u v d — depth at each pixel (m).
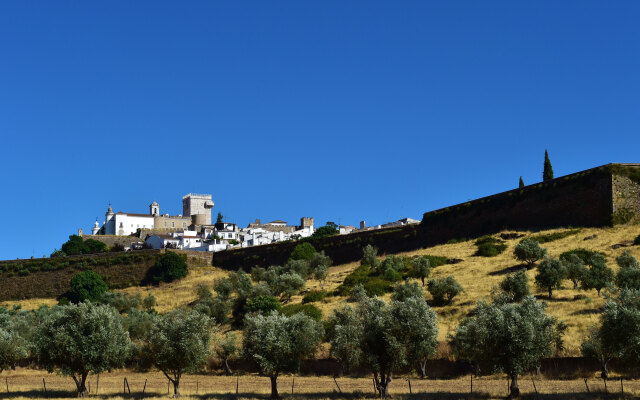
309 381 55.12
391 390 46.12
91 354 48.94
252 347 46.88
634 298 39.75
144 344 52.88
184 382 58.09
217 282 98.50
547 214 93.31
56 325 50.94
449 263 87.25
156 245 157.00
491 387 45.03
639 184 87.19
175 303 99.44
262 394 48.00
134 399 46.75
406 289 68.81
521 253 77.06
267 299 77.31
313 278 99.50
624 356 38.16
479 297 66.31
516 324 39.94
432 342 43.62
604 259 68.94
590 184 89.25
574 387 42.38
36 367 73.62
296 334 46.78
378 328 43.16
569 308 57.66
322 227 151.25
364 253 96.94
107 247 163.50
